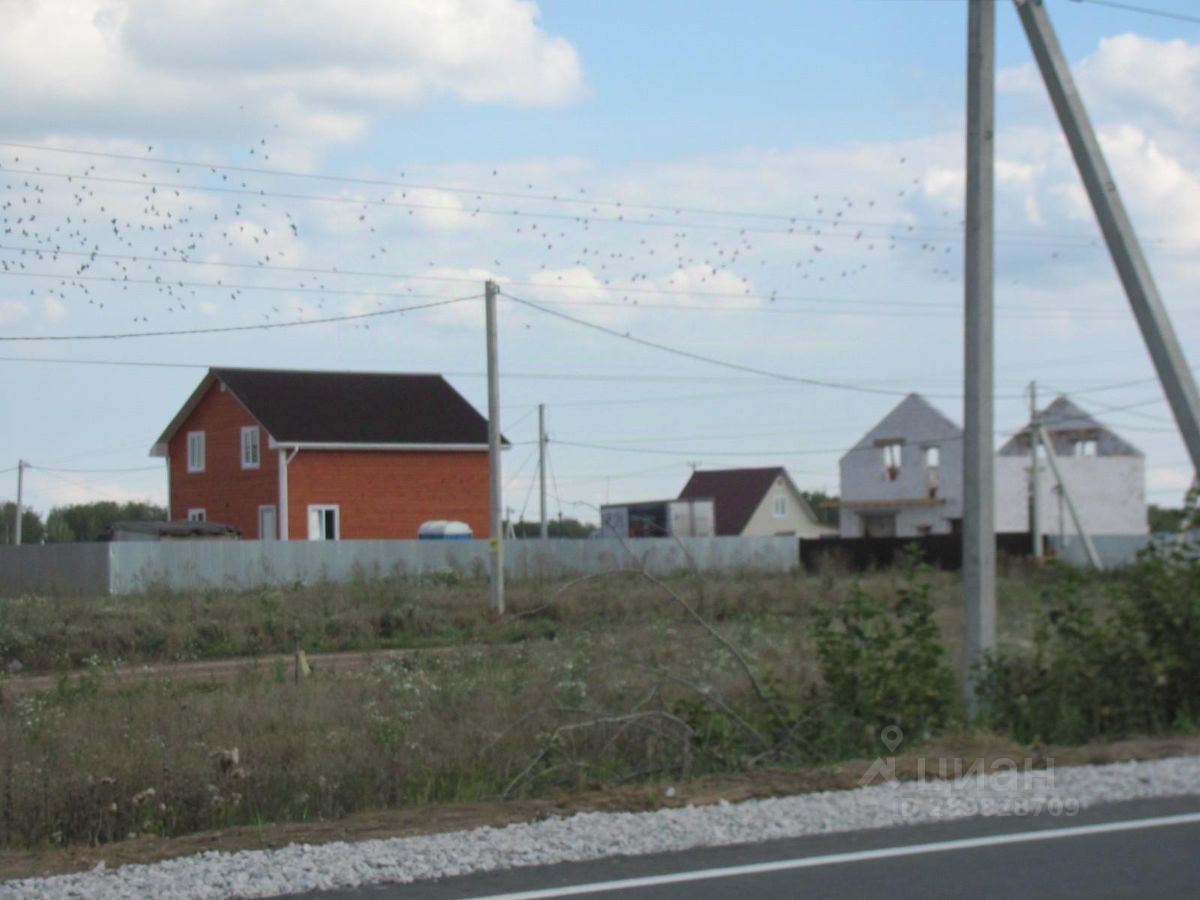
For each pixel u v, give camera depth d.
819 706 15.77
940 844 10.66
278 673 24.03
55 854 11.30
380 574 51.59
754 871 9.91
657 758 15.27
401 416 64.00
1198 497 17.17
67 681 21.77
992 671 16.59
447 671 21.83
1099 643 16.50
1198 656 16.36
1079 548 67.44
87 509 110.19
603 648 21.80
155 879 10.04
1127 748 14.80
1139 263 17.62
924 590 16.34
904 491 89.81
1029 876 9.67
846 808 11.97
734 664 19.95
